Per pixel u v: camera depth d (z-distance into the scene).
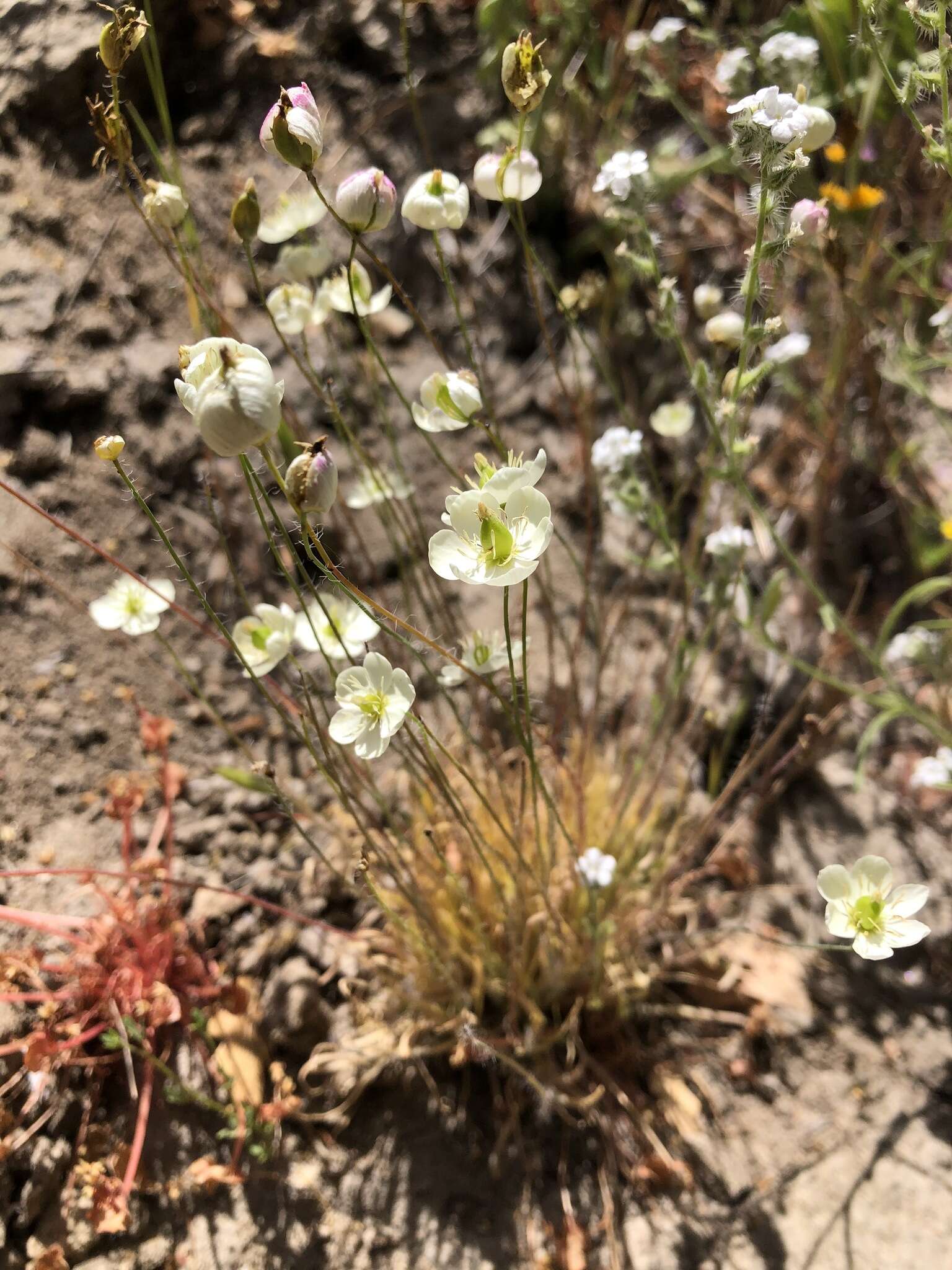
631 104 0.29
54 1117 0.18
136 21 0.17
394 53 0.30
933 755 0.25
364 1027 0.21
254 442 0.12
